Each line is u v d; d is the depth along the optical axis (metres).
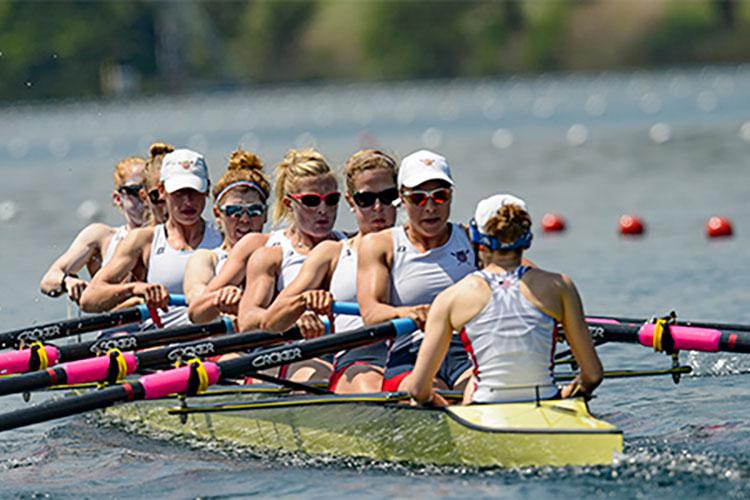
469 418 27.42
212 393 33.88
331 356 35.75
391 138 174.75
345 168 33.09
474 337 28.00
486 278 28.00
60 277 42.97
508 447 27.00
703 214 76.94
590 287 54.50
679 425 31.88
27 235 80.69
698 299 50.09
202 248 39.50
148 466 31.22
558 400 27.70
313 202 33.56
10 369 34.09
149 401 35.62
